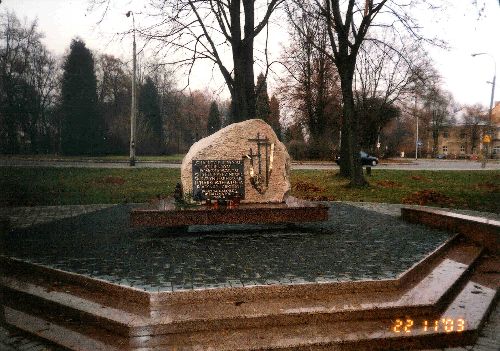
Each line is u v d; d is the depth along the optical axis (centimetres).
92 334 473
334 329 487
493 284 669
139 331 462
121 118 6203
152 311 498
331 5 1855
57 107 6197
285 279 586
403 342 474
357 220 1148
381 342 470
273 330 483
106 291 562
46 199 1530
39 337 475
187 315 486
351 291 571
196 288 542
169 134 7256
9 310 548
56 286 597
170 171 2656
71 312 516
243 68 1508
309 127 4888
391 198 1670
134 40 1761
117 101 6669
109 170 2664
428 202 1540
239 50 1495
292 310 504
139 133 5931
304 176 2542
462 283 669
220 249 786
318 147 4650
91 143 5491
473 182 2262
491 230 882
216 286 552
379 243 849
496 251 875
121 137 5800
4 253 739
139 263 673
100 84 6612
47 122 6406
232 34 1493
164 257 717
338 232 970
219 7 1488
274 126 5234
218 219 877
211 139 993
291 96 4494
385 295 562
